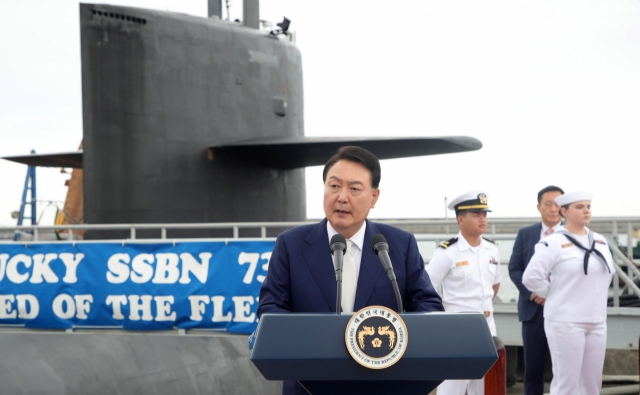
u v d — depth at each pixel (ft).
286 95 26.48
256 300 21.16
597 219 23.68
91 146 21.53
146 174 22.04
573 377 17.39
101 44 21.45
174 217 22.59
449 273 18.03
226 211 24.09
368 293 8.78
